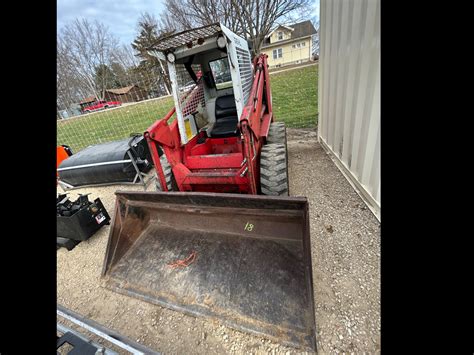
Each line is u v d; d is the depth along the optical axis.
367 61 2.09
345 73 2.69
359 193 2.61
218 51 2.82
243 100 2.31
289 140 4.77
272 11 12.59
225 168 2.44
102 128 6.92
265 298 1.47
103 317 1.70
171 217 2.05
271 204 1.54
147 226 2.14
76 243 2.62
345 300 1.54
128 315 1.67
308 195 2.76
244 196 1.58
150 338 1.51
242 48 2.59
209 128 3.00
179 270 1.77
